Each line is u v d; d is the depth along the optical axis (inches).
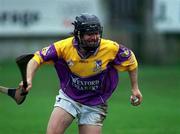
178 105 1509.6
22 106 1487.5
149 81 1973.4
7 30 2465.6
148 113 1384.1
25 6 2455.7
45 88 1806.1
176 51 2551.7
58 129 737.6
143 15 2529.5
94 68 738.8
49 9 2455.7
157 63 2519.7
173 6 2501.2
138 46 2536.9
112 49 741.9
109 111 1416.1
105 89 755.4
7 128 1186.0
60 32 2461.9
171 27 2514.8
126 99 1606.8
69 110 743.1
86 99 748.6
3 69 2277.3
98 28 717.3
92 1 2444.6
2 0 2452.0
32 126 1208.8
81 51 732.7
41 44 2480.3
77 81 743.1
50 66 2405.3
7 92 720.3
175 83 1931.6
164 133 1136.2
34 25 2468.0
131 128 1190.3
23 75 700.0
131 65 753.0
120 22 2536.9
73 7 2444.6
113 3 2527.1
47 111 1408.7
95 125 753.0
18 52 2484.0
